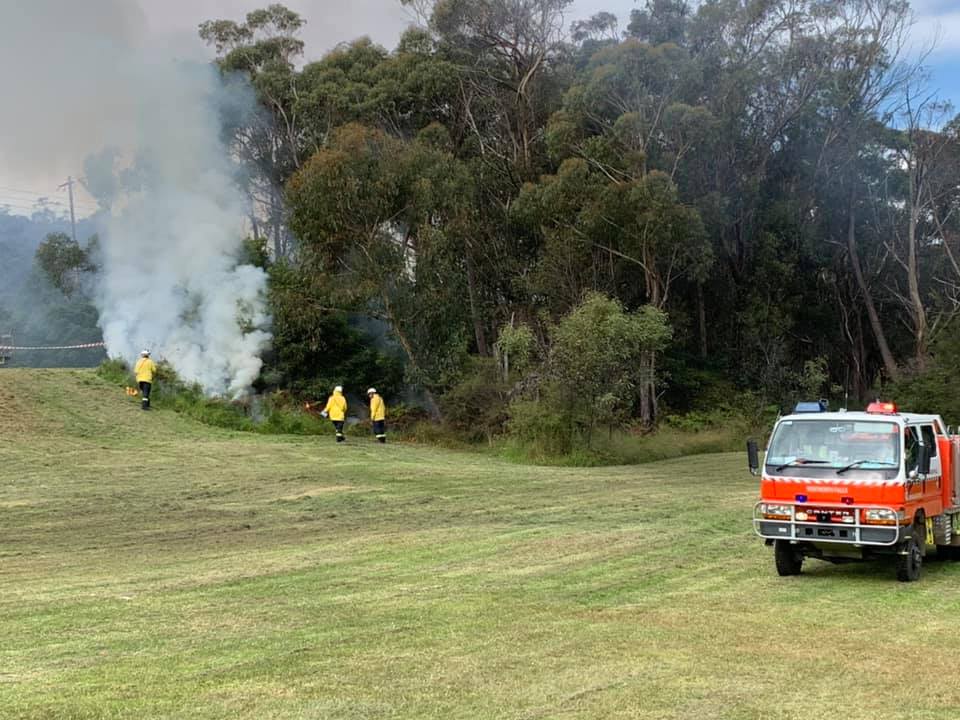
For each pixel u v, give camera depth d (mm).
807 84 50344
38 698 7199
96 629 9602
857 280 56344
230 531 17000
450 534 16594
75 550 14945
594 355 33406
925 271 55906
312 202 38219
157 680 7715
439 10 48125
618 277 45750
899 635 9430
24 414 32531
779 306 53406
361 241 39000
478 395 38531
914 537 12531
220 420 35625
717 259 53156
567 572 12953
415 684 7590
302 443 33031
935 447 13375
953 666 8242
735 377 52531
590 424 33656
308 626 9711
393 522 18172
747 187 50906
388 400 42812
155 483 23406
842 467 12297
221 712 6871
